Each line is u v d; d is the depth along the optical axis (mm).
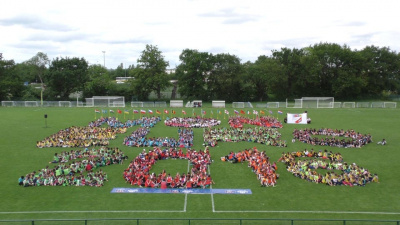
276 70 144875
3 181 46344
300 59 148750
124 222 34219
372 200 40219
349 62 148500
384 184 45812
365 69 153375
